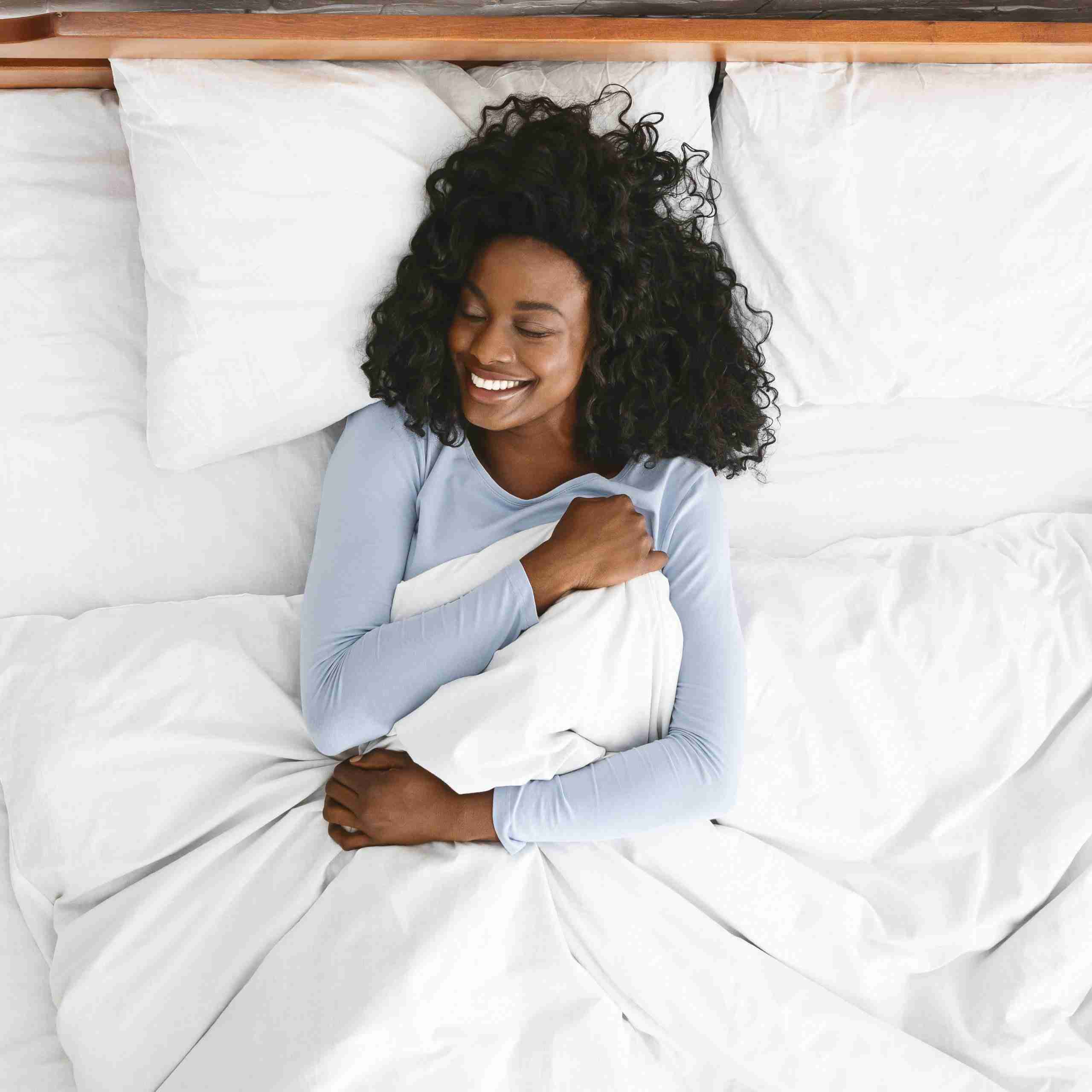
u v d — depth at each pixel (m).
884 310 1.30
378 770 1.02
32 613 1.18
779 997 1.02
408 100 1.12
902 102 1.23
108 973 0.96
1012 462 1.41
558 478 1.17
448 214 1.05
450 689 0.99
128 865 1.02
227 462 1.23
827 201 1.25
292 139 1.08
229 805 1.04
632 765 1.00
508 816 0.99
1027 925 1.10
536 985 0.97
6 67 1.12
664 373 1.14
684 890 1.06
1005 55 1.22
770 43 1.15
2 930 1.04
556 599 1.04
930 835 1.13
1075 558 1.29
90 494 1.20
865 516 1.38
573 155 1.01
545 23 1.10
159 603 1.17
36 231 1.18
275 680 1.11
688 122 1.20
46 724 1.04
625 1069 0.96
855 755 1.14
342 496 1.09
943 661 1.17
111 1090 0.95
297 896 0.99
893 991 1.09
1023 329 1.34
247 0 1.26
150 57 1.07
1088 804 1.13
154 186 1.09
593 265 1.03
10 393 1.18
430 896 0.96
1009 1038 1.05
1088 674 1.20
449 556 1.10
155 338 1.14
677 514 1.12
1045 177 1.28
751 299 1.29
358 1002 0.90
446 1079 0.92
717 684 1.04
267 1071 0.89
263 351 1.13
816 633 1.17
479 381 1.05
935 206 1.27
